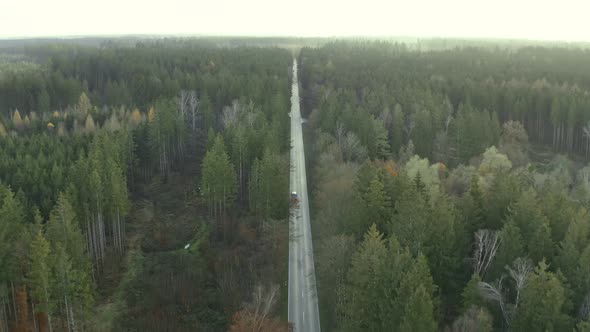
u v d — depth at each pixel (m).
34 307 57.50
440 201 60.38
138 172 105.25
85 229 74.62
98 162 78.31
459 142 109.06
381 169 75.88
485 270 53.53
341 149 104.75
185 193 98.19
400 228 56.00
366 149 105.25
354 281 51.91
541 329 43.12
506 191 64.81
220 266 72.50
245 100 133.00
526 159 108.06
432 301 45.06
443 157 110.44
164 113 107.81
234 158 94.25
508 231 53.22
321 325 57.78
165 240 80.69
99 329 59.06
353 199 70.00
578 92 134.25
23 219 65.88
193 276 70.00
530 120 136.00
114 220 76.38
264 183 79.75
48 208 72.31
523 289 45.62
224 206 83.56
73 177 76.00
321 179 92.00
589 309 44.69
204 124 128.75
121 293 66.69
